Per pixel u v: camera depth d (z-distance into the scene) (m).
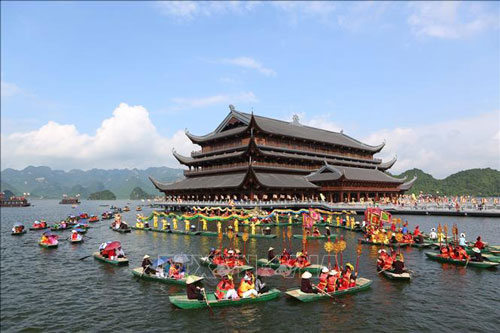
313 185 104.44
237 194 96.50
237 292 24.67
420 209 86.81
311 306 23.00
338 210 90.06
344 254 38.97
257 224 64.00
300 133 122.31
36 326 22.34
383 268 30.41
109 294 27.19
